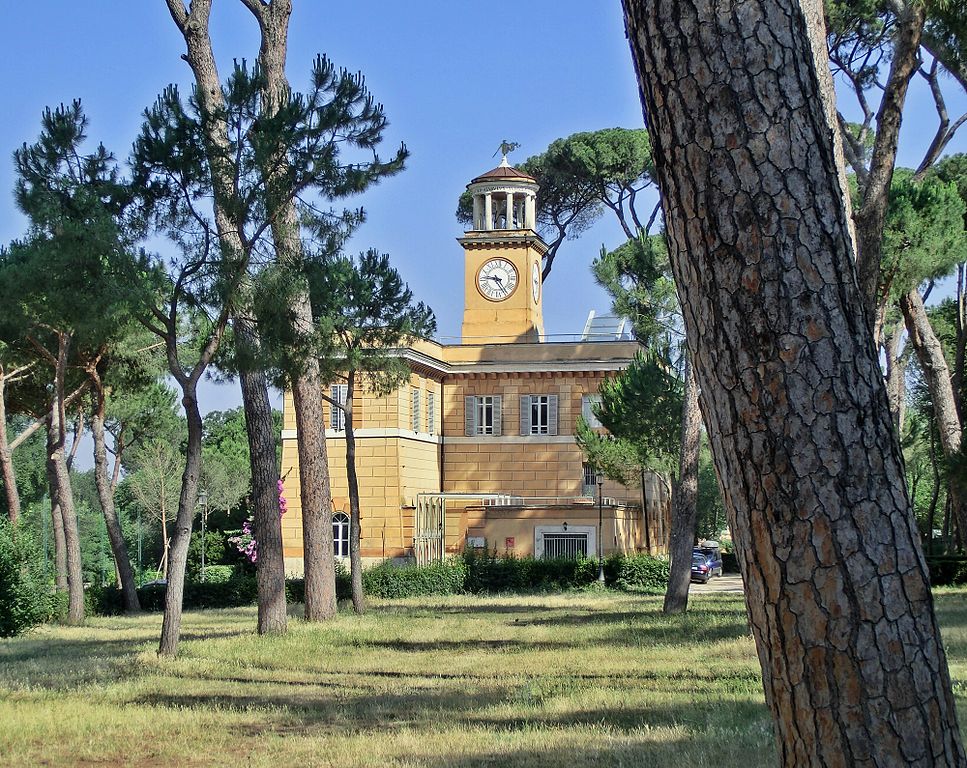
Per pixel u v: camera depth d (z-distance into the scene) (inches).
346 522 1834.4
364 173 670.5
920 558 143.6
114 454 1520.7
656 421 1466.5
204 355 681.6
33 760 361.4
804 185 145.8
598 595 1425.9
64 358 1127.6
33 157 629.9
